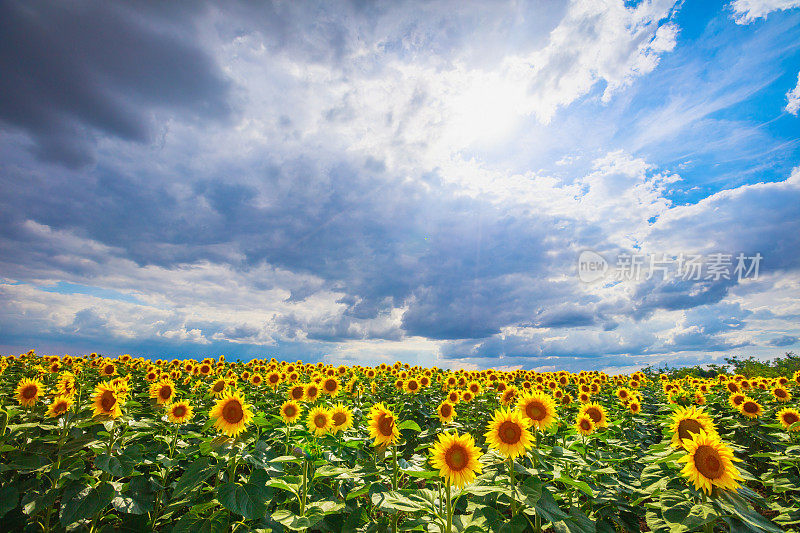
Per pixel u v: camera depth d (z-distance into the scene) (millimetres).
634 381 18516
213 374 15727
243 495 4887
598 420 8234
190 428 8172
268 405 11172
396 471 5781
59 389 8328
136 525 5789
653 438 11695
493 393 14492
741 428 10969
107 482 5547
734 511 4207
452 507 4895
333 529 5348
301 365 20703
